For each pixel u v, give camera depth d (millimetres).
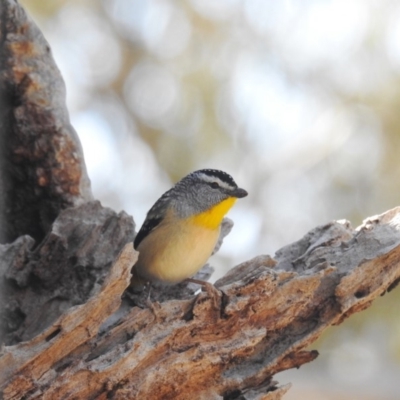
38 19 21766
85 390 9000
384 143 19688
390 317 18312
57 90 12508
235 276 10242
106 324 10328
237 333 9664
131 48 22922
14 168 12578
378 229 10508
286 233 20391
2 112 12344
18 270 11367
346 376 20531
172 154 21047
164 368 9273
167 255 11383
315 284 9742
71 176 12523
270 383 10016
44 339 9016
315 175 20297
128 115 22281
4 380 8781
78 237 11602
